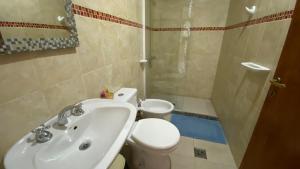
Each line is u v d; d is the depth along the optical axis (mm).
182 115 2355
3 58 559
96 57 1104
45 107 758
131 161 1410
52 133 734
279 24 1023
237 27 1864
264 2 1256
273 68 1042
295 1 886
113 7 1254
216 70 2709
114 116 969
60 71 819
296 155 763
